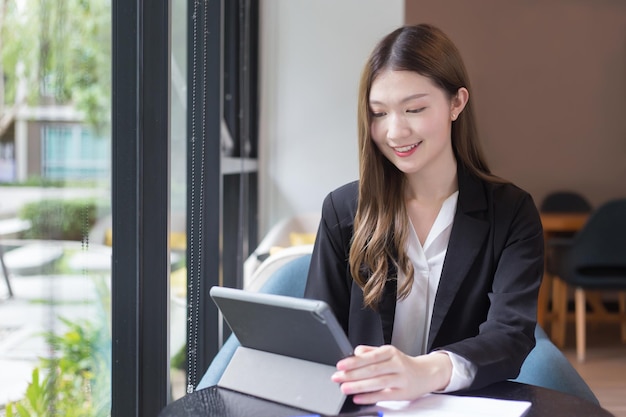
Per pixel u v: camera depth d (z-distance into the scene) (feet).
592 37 19.44
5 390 3.20
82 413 4.06
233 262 9.14
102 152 4.21
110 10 4.30
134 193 4.65
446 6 19.42
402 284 4.38
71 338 3.86
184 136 6.02
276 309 3.29
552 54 19.48
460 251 4.33
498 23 19.48
